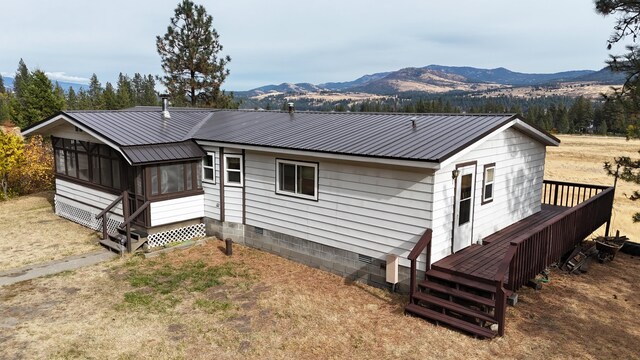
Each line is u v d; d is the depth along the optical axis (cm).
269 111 1652
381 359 681
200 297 910
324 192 1033
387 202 914
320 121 1317
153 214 1205
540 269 885
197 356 690
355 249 991
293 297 911
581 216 1095
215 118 1609
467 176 974
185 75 2923
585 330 758
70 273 1040
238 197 1248
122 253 1170
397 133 1023
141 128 1344
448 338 737
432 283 852
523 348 699
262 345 723
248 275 1037
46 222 1544
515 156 1198
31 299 895
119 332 761
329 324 794
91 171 1412
